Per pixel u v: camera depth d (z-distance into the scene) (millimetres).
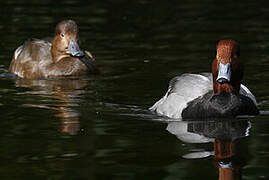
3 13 22812
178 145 9766
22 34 19578
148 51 17500
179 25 21016
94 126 10938
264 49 17391
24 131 10594
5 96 13438
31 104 12617
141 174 8492
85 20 21781
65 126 10906
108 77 15180
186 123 11219
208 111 11562
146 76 15000
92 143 9898
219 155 9234
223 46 11594
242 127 10859
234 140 10031
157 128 10852
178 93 12125
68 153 9398
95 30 20250
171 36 19359
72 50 16156
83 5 24656
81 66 15969
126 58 16844
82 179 8320
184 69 15445
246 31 19859
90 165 8859
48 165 8828
